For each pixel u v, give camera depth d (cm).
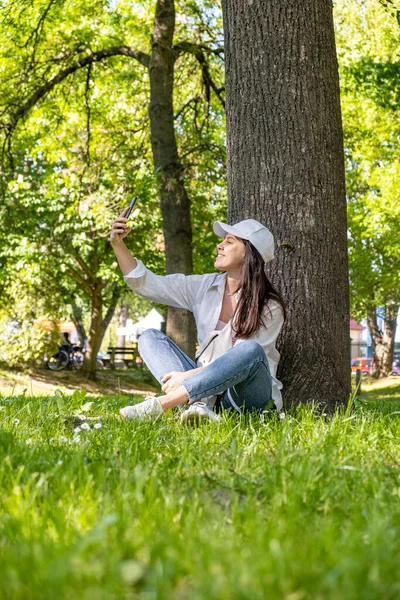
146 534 179
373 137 2075
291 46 520
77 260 2242
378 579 148
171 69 1331
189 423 393
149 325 3356
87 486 217
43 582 141
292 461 277
